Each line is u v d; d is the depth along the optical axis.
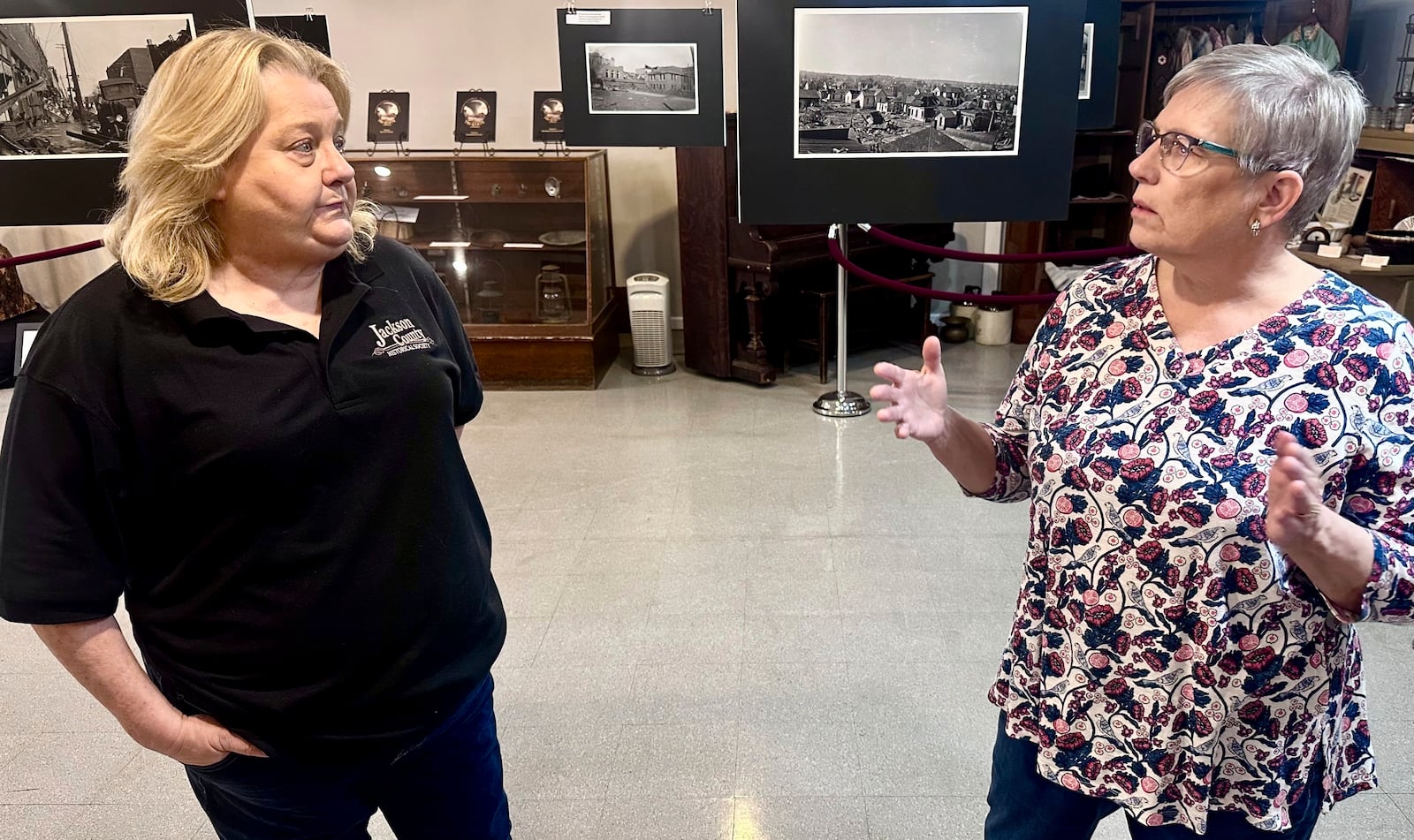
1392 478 1.00
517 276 4.95
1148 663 1.12
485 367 4.90
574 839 1.97
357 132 5.37
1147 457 1.08
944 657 2.54
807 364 5.23
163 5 2.75
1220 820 1.17
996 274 5.55
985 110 3.34
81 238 5.42
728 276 4.77
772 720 2.32
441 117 5.35
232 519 1.11
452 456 1.27
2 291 5.10
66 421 1.03
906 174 3.42
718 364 4.95
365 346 1.17
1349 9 4.68
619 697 2.42
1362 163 4.32
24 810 2.10
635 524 3.38
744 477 3.75
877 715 2.32
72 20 2.75
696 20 3.91
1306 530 0.92
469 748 1.41
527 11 5.15
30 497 1.03
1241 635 1.07
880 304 5.32
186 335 1.06
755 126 3.37
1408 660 2.47
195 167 1.02
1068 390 1.17
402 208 4.87
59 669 2.64
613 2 5.14
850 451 3.98
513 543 3.25
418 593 1.23
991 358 5.18
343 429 1.13
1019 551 3.11
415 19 5.19
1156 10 5.01
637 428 4.32
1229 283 1.05
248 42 1.06
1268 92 0.95
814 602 2.84
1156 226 1.03
